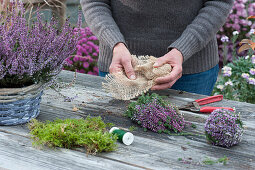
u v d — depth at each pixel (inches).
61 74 73.2
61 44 50.3
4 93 48.1
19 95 48.9
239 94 109.7
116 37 66.1
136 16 73.5
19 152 44.8
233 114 48.1
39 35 49.5
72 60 129.0
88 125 50.0
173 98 63.1
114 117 55.1
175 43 65.1
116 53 63.9
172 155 45.5
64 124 47.9
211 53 77.8
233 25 181.2
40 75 50.3
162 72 59.2
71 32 51.3
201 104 60.4
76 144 46.4
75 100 60.4
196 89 79.2
